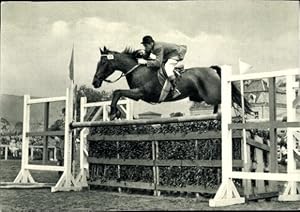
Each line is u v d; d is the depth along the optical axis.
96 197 6.72
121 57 7.87
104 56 7.92
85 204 5.97
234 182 6.26
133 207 5.62
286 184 6.79
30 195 7.00
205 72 7.81
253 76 5.73
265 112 10.04
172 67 7.73
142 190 7.41
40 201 6.29
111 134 7.67
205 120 6.11
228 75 5.93
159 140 6.89
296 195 6.22
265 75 5.62
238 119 6.64
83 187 7.98
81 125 7.56
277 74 5.51
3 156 10.30
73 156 8.11
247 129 5.95
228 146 5.81
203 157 6.41
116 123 7.16
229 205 5.62
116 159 7.46
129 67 7.82
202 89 7.76
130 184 7.26
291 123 5.36
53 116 10.81
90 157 7.97
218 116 5.94
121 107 8.59
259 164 6.21
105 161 7.64
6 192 7.42
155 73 7.75
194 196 6.72
